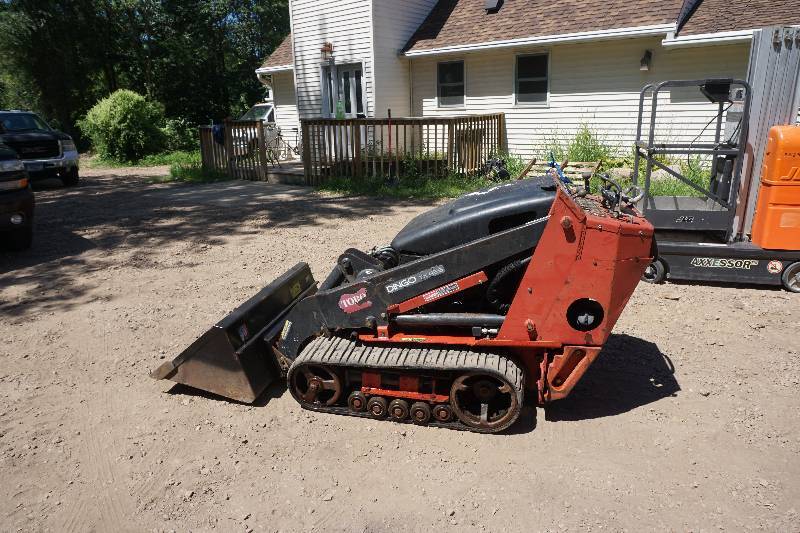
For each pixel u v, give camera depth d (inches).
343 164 534.3
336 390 154.6
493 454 139.1
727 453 136.7
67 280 280.2
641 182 407.5
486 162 536.1
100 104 864.9
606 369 178.2
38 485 133.4
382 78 607.5
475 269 140.8
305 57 671.1
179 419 158.6
